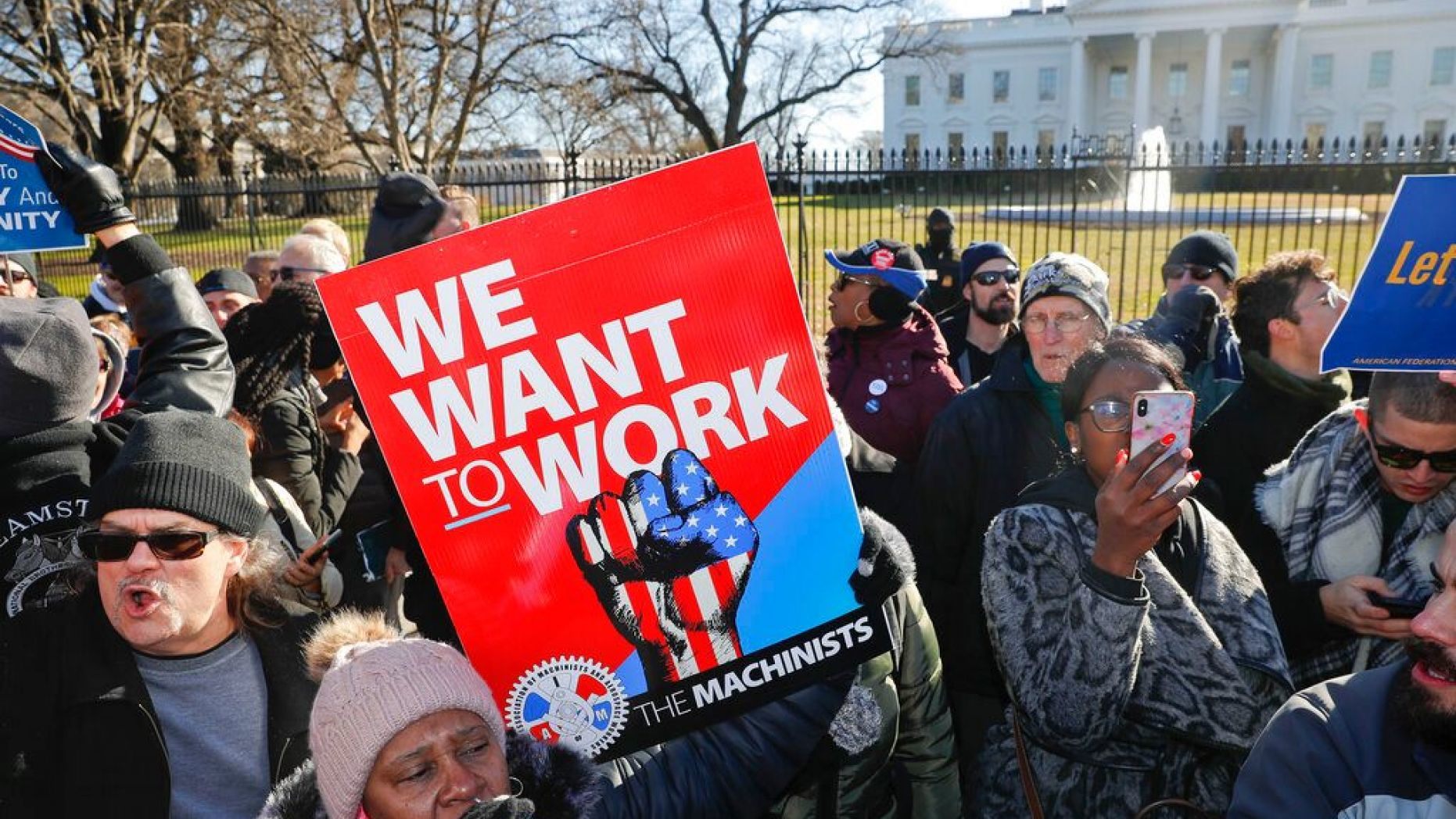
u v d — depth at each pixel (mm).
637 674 1604
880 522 1864
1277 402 2814
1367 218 17609
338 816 1449
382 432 1575
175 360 2416
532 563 1598
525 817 1362
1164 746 1952
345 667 1482
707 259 1566
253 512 1868
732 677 1606
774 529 1599
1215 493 2582
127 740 1769
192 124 25219
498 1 22953
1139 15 58219
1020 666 1905
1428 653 1411
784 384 1583
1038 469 2795
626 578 1598
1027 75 62531
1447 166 8844
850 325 3682
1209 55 57812
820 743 1911
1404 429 2045
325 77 22859
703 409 1584
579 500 1593
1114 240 16359
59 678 1774
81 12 22406
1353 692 1516
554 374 1577
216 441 1857
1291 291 2744
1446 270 1373
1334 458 2299
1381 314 1402
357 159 24344
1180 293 3654
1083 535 1914
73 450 2186
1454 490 2133
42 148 2363
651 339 1572
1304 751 1490
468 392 1576
